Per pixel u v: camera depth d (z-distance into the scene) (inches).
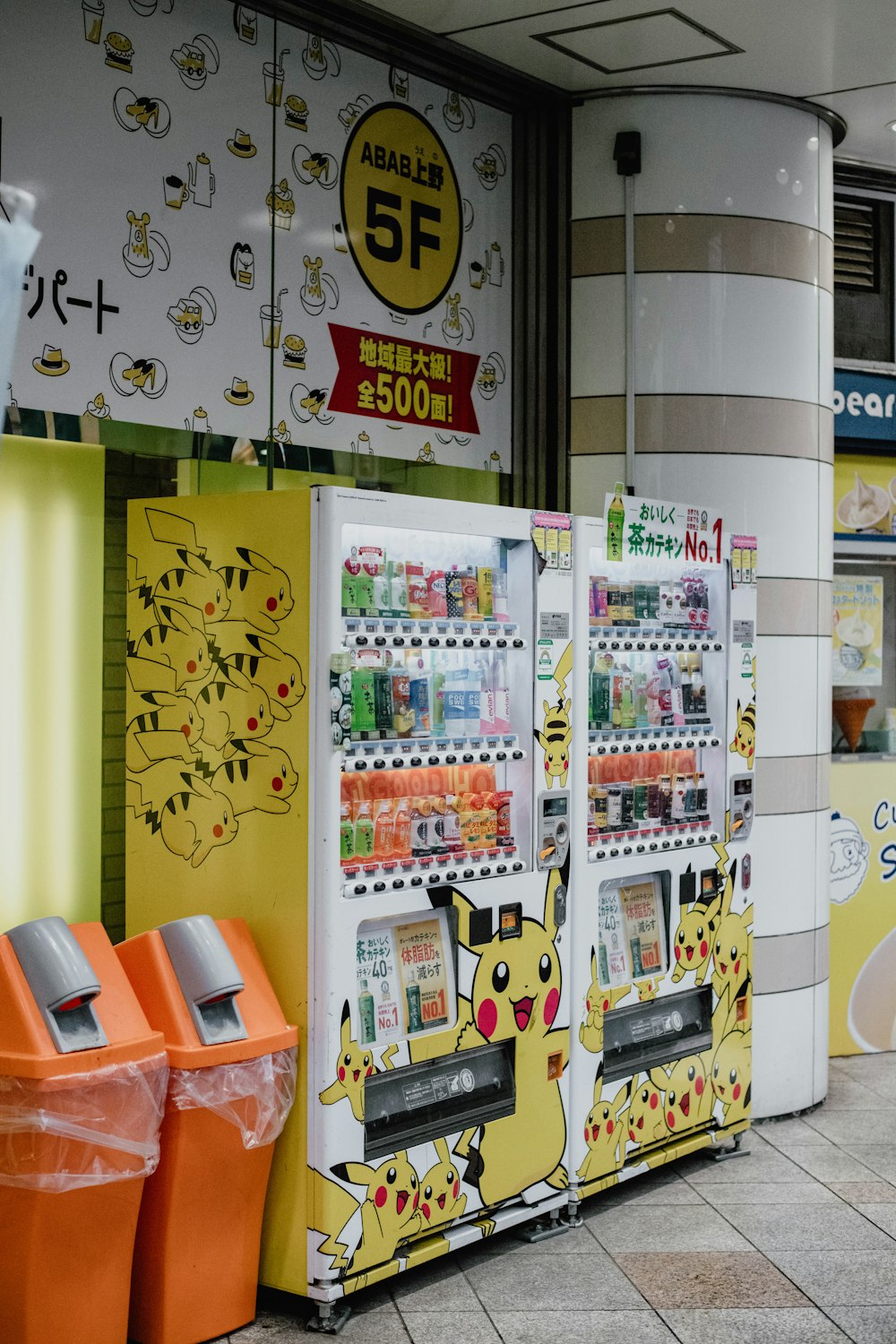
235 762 140.3
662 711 177.9
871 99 200.1
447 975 148.5
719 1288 144.7
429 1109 144.6
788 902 203.6
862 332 237.3
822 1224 162.2
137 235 151.4
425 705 148.0
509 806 155.3
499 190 196.4
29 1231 117.6
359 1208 136.3
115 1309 124.1
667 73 191.0
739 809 185.9
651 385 196.2
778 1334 134.1
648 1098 171.9
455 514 145.4
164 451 154.6
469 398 192.1
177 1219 128.6
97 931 130.0
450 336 189.3
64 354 145.1
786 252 201.0
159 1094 124.5
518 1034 154.2
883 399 237.9
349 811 137.6
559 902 159.0
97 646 149.9
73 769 148.8
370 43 175.3
